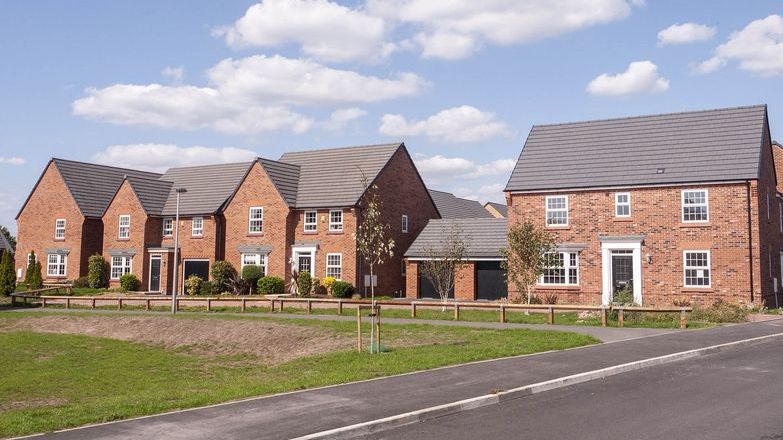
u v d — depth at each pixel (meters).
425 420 10.35
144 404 11.41
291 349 22.03
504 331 21.33
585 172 34.38
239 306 35.22
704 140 33.00
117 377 18.98
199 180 50.22
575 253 33.62
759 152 31.02
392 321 25.98
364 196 41.16
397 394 11.75
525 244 28.83
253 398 11.59
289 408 10.77
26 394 16.64
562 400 11.56
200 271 46.00
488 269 39.00
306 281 39.91
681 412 10.44
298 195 43.50
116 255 48.28
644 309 23.20
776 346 17.83
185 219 47.03
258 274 41.75
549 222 34.50
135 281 46.19
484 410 10.96
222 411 10.61
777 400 11.12
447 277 32.66
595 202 33.44
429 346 18.20
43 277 51.47
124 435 9.21
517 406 11.20
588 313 26.88
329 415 10.28
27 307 38.31
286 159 47.75
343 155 45.81
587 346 17.53
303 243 42.00
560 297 33.62
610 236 32.84
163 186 50.12
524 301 31.84
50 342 25.97
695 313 25.58
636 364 14.59
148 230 47.59
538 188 34.62
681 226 31.41
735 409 10.55
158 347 24.97
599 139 35.94
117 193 48.97
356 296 38.78
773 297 33.06
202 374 19.19
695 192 31.30
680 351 16.22
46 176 52.28
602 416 10.31
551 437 9.19
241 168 49.88
